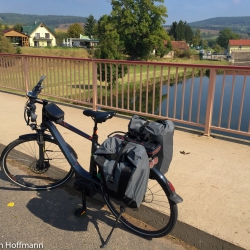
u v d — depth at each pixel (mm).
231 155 3932
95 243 2467
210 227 2424
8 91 8414
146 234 2539
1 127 5094
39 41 95000
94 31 47844
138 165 2076
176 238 2549
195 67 4621
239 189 3049
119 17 45250
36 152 3512
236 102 10922
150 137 2379
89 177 2676
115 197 2291
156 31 45781
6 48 34500
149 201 2766
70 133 4754
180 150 4094
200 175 3346
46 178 3496
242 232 2371
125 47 46500
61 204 3031
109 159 2273
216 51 119188
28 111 2965
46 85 7637
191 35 128250
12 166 3752
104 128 5070
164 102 10984
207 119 4648
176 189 3029
